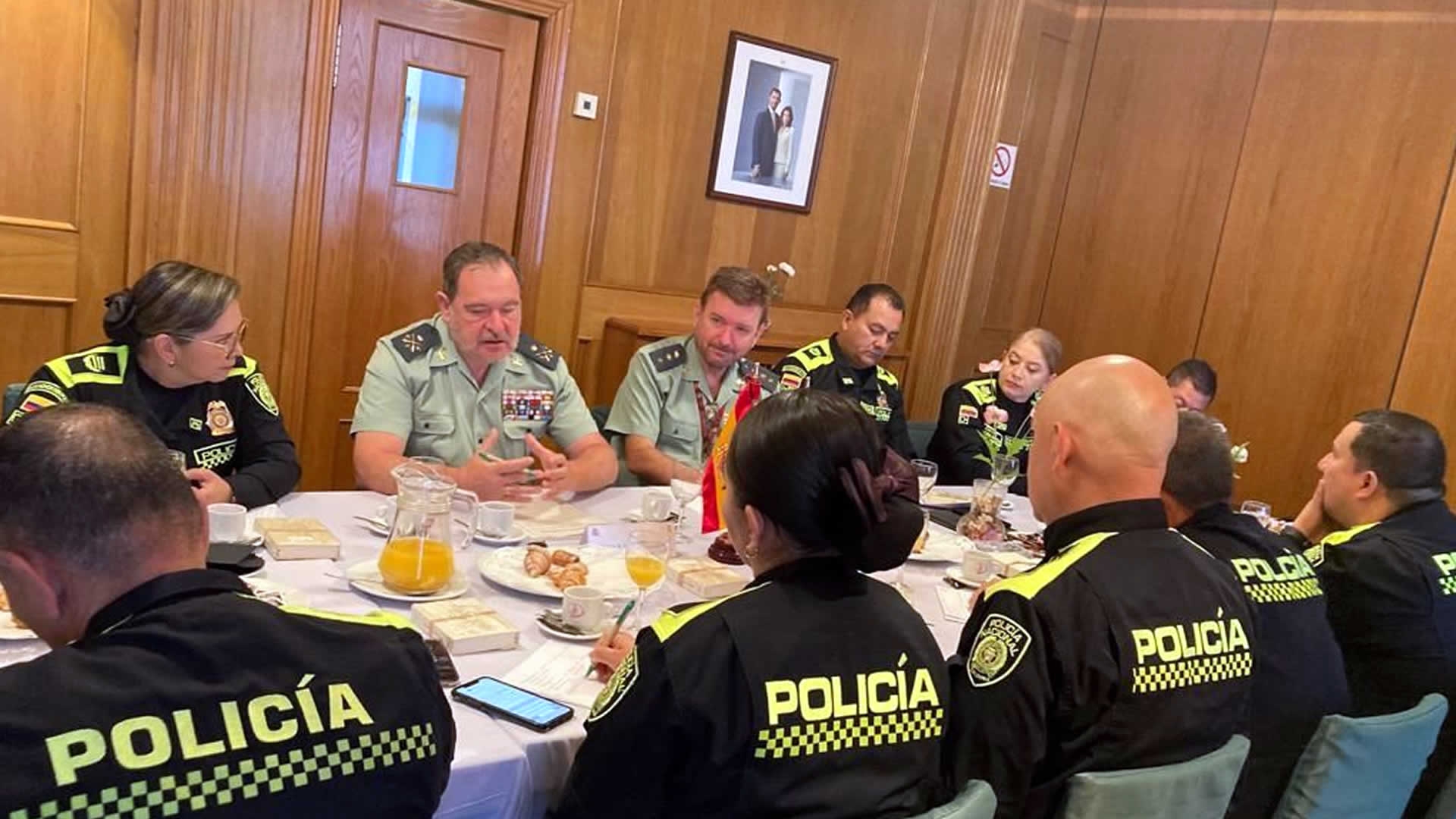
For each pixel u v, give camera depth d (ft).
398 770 2.85
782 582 3.70
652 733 3.46
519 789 3.87
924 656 3.79
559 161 12.72
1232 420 14.83
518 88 12.41
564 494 7.52
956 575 6.66
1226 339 14.89
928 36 15.17
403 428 7.70
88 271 10.42
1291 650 5.13
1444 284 12.80
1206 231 15.11
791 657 3.49
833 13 14.32
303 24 10.94
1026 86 16.17
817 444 3.61
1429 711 5.26
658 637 3.59
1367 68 13.46
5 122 9.71
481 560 5.74
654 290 13.92
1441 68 12.83
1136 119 15.85
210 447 6.87
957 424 11.01
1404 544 6.31
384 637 3.06
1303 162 14.08
